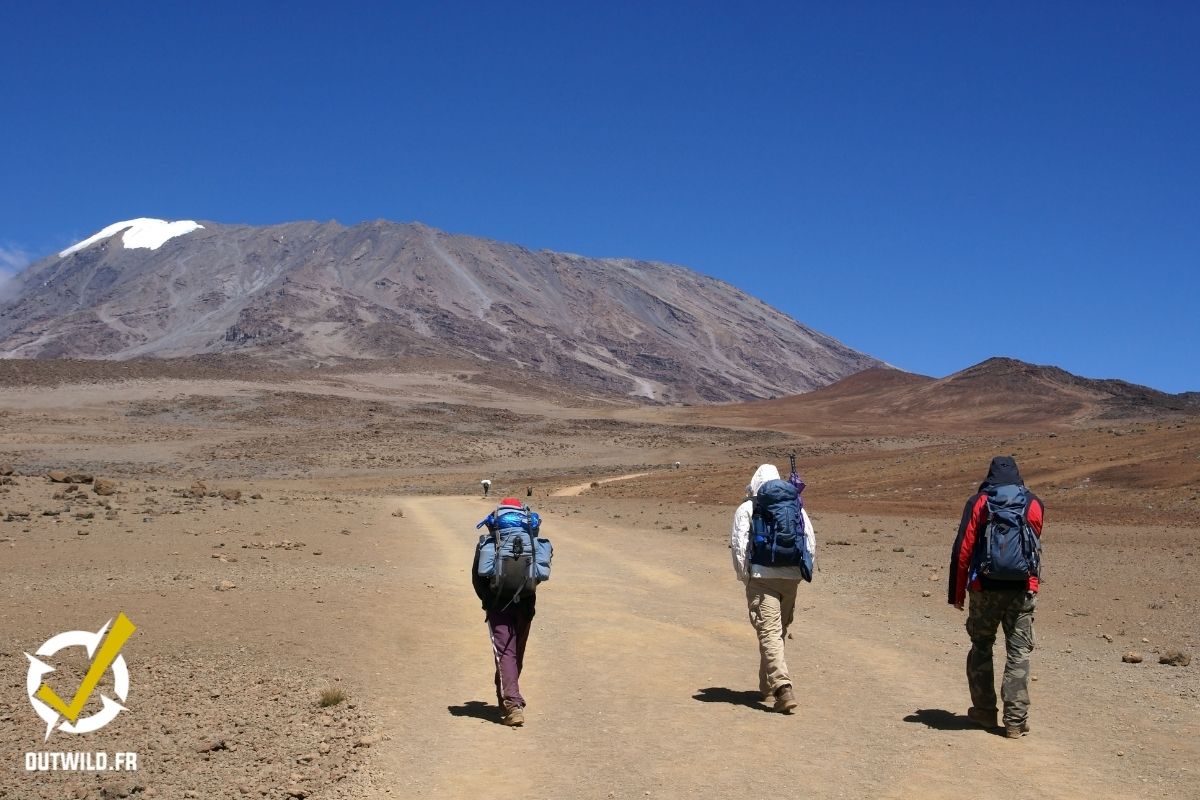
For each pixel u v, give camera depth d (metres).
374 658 10.15
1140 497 30.75
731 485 46.72
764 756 6.83
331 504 35.12
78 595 13.13
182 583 14.46
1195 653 10.73
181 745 7.22
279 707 8.23
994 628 7.59
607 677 9.52
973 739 7.24
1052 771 6.46
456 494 56.91
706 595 15.38
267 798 6.16
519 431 109.50
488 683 9.25
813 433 120.56
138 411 104.25
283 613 12.34
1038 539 7.38
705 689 9.01
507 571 7.84
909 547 22.22
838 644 11.27
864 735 7.36
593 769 6.60
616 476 70.06
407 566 18.17
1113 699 8.59
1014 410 153.50
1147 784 6.19
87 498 29.00
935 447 62.16
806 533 8.27
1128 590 15.32
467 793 6.18
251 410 109.56
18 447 77.00
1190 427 44.34
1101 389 167.62
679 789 6.16
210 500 31.73
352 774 6.55
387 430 100.00
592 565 19.42
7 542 18.75
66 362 128.38
